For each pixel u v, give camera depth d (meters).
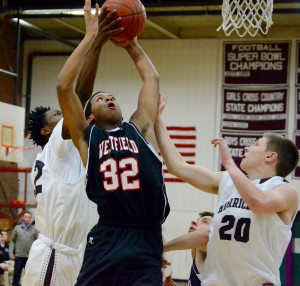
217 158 16.62
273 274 3.69
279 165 3.82
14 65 17.58
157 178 3.50
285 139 3.85
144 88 3.80
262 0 7.00
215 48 16.86
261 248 3.64
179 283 16.28
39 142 5.12
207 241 3.92
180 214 16.67
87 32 3.58
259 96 16.50
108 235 3.46
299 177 15.83
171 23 16.78
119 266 3.39
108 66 17.56
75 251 4.46
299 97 16.25
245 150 3.94
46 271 4.39
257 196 3.47
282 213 3.70
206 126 16.77
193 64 17.00
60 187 4.39
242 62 16.66
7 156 13.26
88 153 3.52
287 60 16.38
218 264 3.74
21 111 13.70
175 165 4.00
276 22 16.25
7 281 13.28
